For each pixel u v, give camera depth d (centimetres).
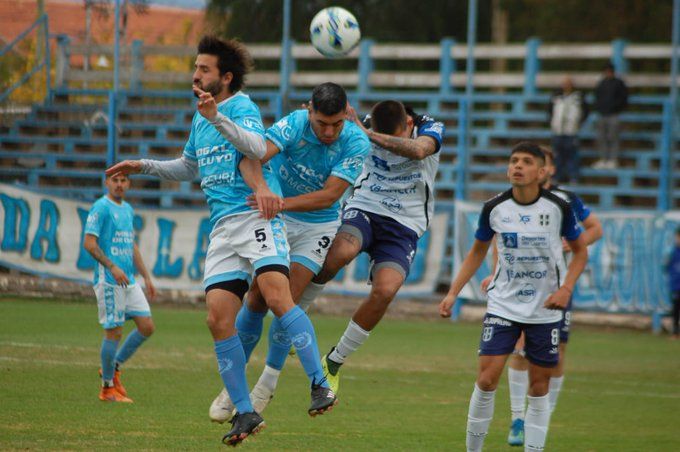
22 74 4447
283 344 1426
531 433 1465
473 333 3428
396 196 1584
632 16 5966
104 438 1524
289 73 4056
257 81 4806
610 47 4688
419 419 1848
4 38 4466
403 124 1575
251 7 4619
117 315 1891
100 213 1958
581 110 4169
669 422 1917
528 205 1470
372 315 1516
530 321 1454
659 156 4297
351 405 1992
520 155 1458
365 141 1409
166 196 4281
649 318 3778
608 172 4241
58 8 4538
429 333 3384
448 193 4469
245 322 1429
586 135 4422
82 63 4731
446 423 1811
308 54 4788
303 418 1823
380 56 4928
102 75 4597
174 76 4659
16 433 1538
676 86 3803
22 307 3559
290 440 1602
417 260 3834
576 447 1644
